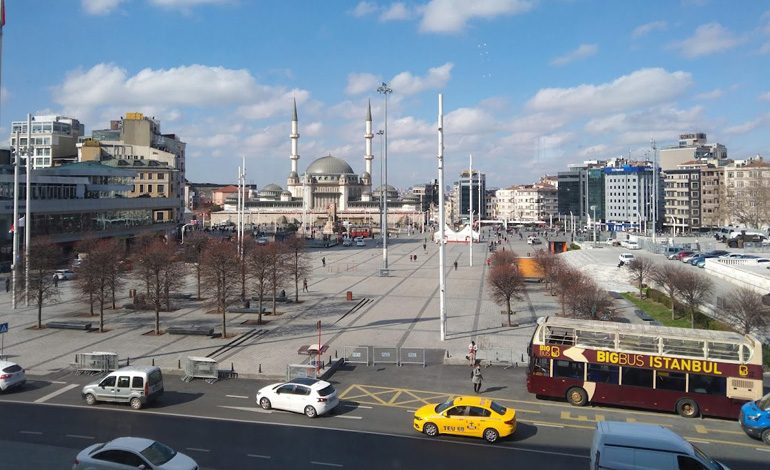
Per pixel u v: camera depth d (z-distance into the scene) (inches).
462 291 3312.0
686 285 2325.3
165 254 2573.8
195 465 965.2
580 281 2456.9
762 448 1181.1
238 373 1675.7
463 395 1503.4
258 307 2667.3
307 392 1354.6
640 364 1390.3
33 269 2341.3
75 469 949.2
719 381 1346.0
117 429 1256.8
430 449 1158.3
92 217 4982.8
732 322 2023.9
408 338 2151.8
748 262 3617.1
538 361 1457.9
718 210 7721.5
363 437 1220.5
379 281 3727.9
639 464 895.7
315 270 4303.6
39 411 1374.3
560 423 1310.3
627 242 6023.6
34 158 7628.0
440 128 2164.1
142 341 2092.8
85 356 1707.7
